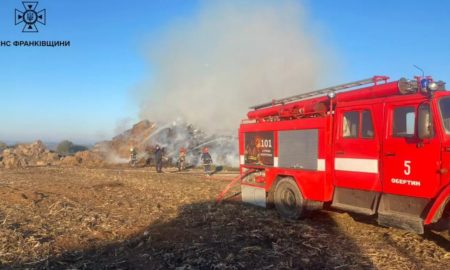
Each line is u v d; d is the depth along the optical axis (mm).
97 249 7742
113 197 13898
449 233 7418
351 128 8930
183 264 6770
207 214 10664
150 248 7664
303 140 10016
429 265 6832
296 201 10172
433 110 7395
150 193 14883
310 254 7316
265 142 11344
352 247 7766
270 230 8852
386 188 8141
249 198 12008
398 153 7926
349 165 8906
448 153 7152
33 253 7457
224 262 6828
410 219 7594
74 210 11328
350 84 9398
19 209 11578
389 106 8148
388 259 7102
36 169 27109
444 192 7102
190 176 21984
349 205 9039
